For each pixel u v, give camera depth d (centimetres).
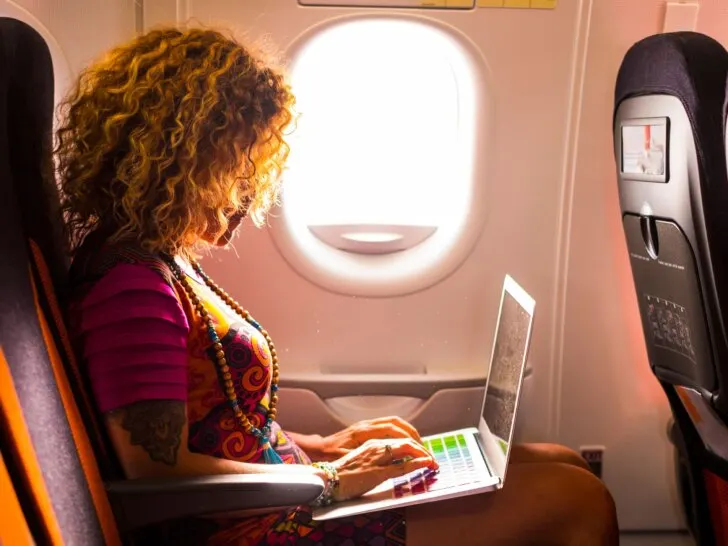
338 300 219
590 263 220
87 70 148
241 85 138
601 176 215
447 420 217
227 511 130
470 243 217
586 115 211
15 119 128
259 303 219
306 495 132
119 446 130
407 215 219
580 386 227
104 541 122
